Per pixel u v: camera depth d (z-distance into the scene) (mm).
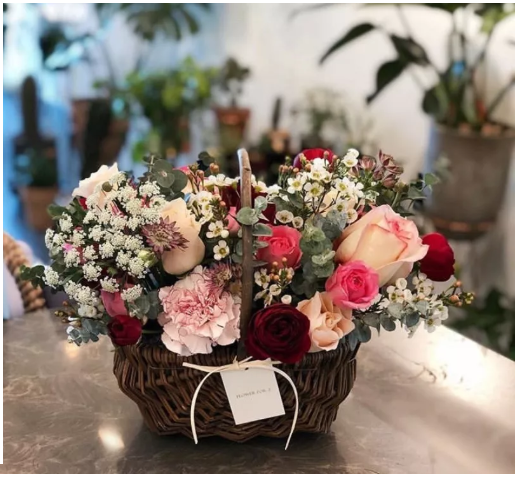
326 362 839
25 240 2732
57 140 2877
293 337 759
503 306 2076
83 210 813
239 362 801
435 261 832
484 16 1915
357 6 2375
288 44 2584
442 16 2207
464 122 1989
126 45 2785
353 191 818
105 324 810
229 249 795
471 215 1960
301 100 2561
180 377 819
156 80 2484
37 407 995
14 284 1421
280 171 867
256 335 763
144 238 774
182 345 779
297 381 832
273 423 874
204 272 786
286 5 2551
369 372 1121
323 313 802
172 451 890
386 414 996
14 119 2834
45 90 2846
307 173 823
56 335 1243
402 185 867
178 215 770
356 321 824
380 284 813
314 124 2381
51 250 809
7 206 2857
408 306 807
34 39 2732
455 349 1215
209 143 2568
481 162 1900
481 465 878
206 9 2656
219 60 2754
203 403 846
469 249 2305
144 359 822
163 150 2506
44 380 1077
